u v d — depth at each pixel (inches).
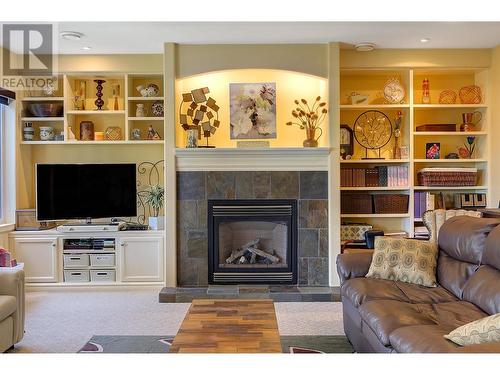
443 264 119.8
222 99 195.8
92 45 178.7
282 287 177.8
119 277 186.4
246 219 181.3
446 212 148.7
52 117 194.5
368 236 185.0
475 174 194.5
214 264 181.9
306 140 183.0
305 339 127.3
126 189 192.7
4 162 188.5
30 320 146.2
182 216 181.3
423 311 97.0
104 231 185.6
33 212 187.2
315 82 195.5
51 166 185.3
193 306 108.3
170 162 179.5
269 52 180.5
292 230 181.3
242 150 177.8
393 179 195.0
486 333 64.1
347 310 121.5
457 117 206.1
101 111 193.9
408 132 195.5
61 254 185.8
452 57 188.9
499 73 183.8
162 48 184.7
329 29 161.6
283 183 180.5
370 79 205.5
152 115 198.8
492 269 101.0
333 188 179.2
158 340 127.4
